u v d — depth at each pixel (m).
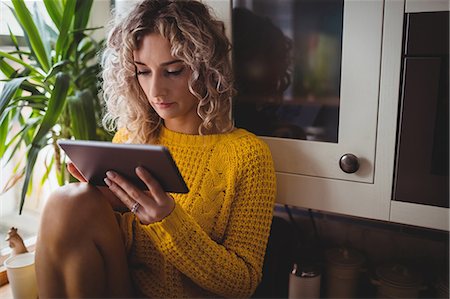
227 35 0.96
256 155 0.89
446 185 0.80
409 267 1.03
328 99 0.90
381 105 0.83
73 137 1.22
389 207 0.85
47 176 1.27
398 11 0.78
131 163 0.69
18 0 1.07
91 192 0.83
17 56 1.28
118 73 0.94
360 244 1.21
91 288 0.82
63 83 1.05
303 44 0.92
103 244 0.83
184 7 0.87
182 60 0.83
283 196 0.98
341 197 0.90
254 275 0.87
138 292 0.95
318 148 0.92
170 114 0.88
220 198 0.89
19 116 1.18
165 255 0.81
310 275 1.03
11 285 1.03
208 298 0.93
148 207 0.74
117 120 1.12
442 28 0.75
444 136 0.79
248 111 1.01
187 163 0.92
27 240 1.33
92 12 1.37
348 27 0.84
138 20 0.84
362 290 1.10
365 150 0.86
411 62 0.79
